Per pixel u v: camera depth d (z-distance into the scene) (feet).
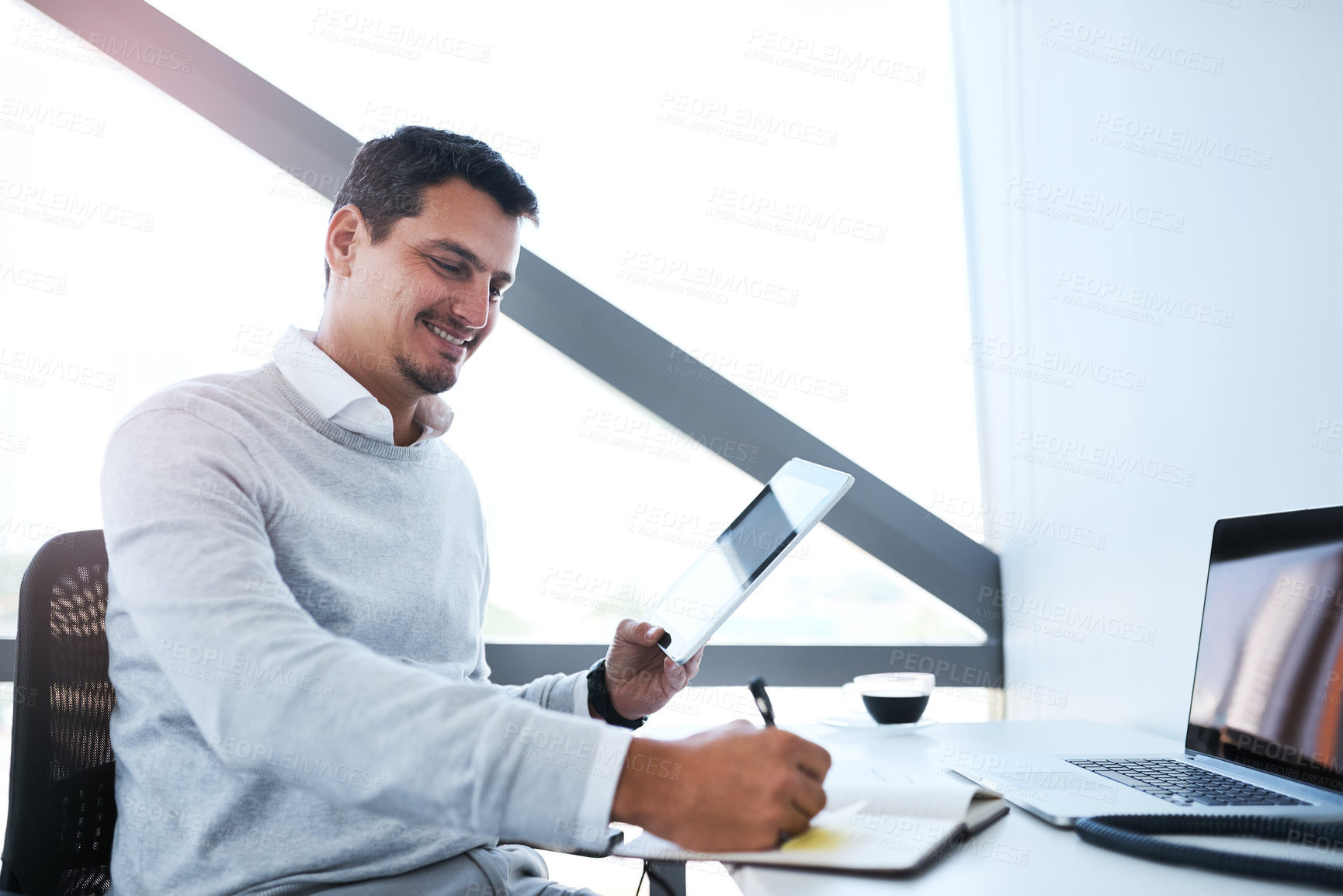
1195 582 4.38
